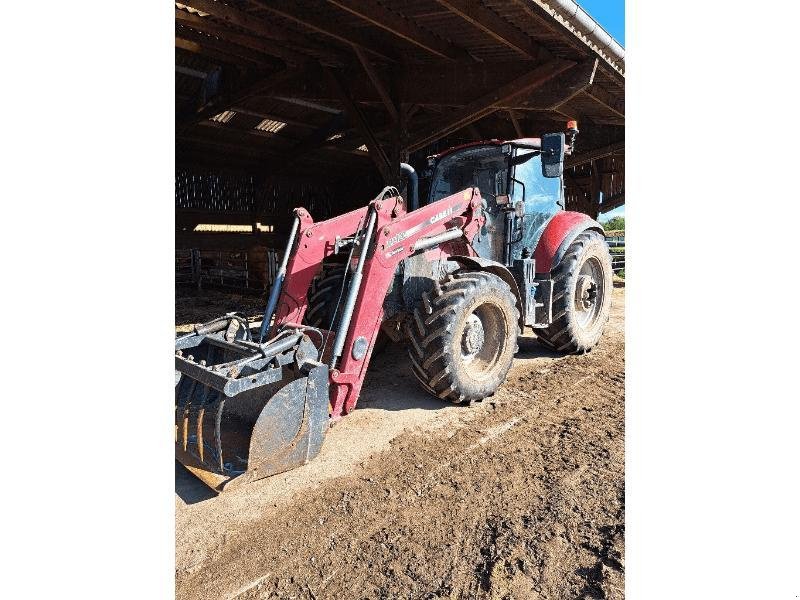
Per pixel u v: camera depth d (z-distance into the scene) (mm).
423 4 4891
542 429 3320
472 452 3002
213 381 2553
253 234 12203
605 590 1862
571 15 4793
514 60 5965
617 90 7309
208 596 1910
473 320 3719
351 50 6828
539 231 4805
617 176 12039
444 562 2070
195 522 2344
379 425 3385
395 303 3641
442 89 6516
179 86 8719
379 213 3211
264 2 5062
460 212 3887
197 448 2721
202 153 10953
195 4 5223
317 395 2793
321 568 2053
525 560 2057
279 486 2639
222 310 7930
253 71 7781
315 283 4129
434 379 3512
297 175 12820
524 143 4457
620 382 4266
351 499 2518
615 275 12547
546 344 5113
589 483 2625
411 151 7043
